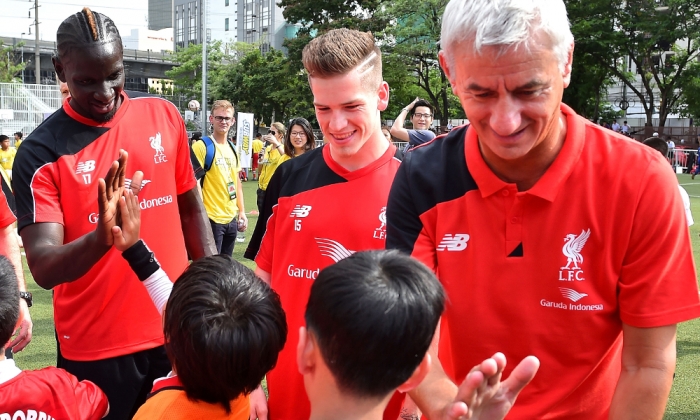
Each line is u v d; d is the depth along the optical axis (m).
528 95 1.37
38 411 1.96
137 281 2.59
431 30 26.67
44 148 2.47
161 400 1.72
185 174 2.89
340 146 2.32
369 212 2.36
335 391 1.29
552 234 1.59
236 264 1.82
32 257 2.31
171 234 2.75
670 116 39.31
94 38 2.38
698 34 24.20
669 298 1.51
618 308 1.62
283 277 2.44
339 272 1.31
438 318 1.35
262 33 66.94
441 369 1.60
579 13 25.88
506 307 1.64
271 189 2.61
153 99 2.82
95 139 2.56
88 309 2.56
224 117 6.44
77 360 2.60
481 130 1.46
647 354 1.54
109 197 2.05
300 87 30.12
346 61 2.21
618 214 1.54
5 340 1.96
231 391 1.68
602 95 31.78
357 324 1.23
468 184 1.68
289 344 2.38
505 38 1.30
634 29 25.56
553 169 1.57
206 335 1.60
